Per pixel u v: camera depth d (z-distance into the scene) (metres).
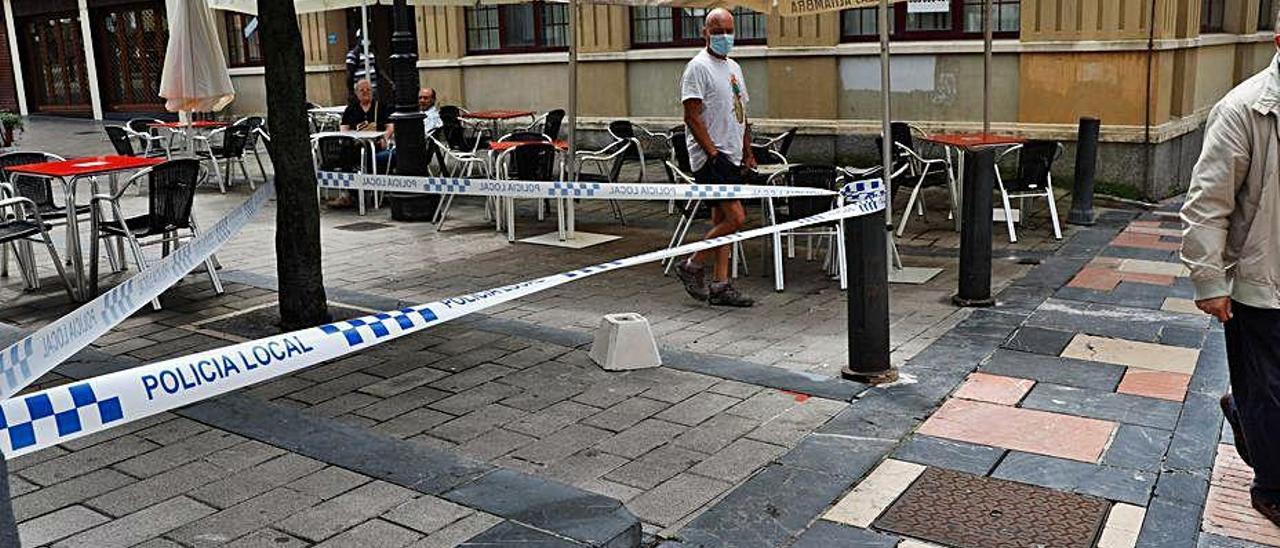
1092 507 3.75
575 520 3.61
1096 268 7.39
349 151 10.80
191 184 7.13
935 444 4.32
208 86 8.25
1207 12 11.66
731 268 7.42
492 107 15.28
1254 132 3.31
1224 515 3.68
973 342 5.63
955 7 11.23
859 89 11.95
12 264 8.29
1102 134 10.33
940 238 8.67
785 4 6.61
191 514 3.73
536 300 6.76
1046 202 10.06
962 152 8.92
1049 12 10.46
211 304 6.85
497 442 4.41
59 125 22.11
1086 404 4.72
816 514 3.75
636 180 12.37
